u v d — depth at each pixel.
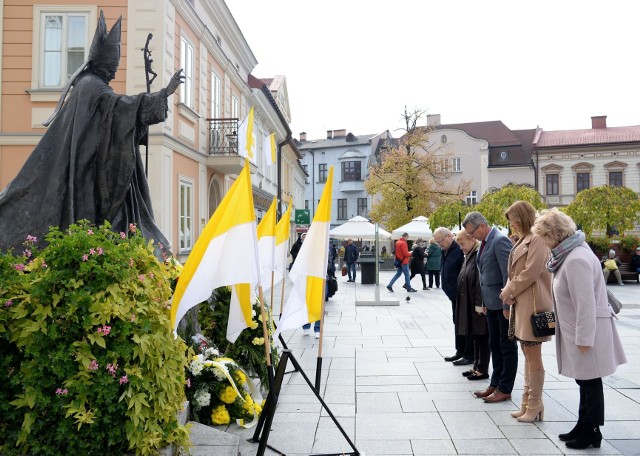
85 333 3.11
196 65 16.48
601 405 4.04
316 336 9.43
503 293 4.79
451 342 8.79
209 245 3.56
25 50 13.81
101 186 4.39
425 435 4.46
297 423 4.78
